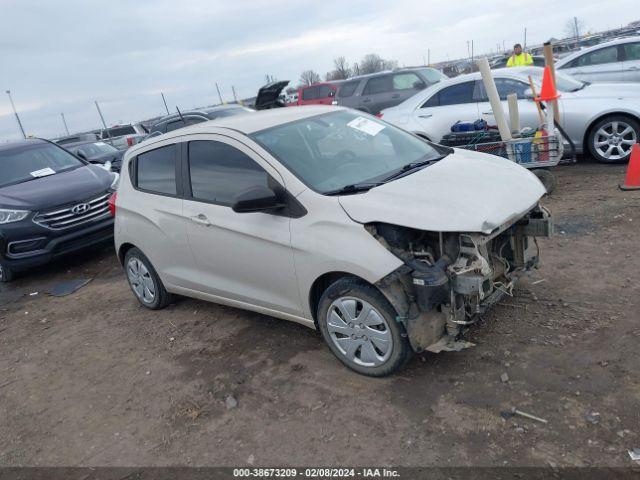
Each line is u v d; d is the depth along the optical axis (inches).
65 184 308.0
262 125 170.2
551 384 130.5
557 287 176.7
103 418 152.7
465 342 137.5
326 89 703.1
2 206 288.2
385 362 139.2
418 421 126.4
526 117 322.0
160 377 168.4
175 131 193.2
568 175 311.0
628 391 123.3
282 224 148.9
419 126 359.3
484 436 118.2
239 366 165.3
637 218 223.5
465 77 353.1
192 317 207.3
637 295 163.2
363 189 143.6
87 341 205.6
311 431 130.4
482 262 129.8
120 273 286.7
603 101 309.7
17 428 156.1
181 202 183.3
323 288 151.9
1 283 307.9
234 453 128.3
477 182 146.3
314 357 161.6
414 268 127.3
